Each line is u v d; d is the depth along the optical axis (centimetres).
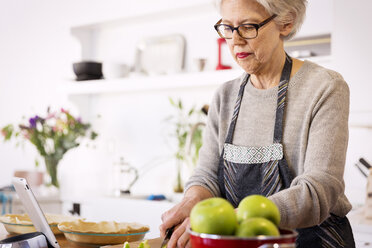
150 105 386
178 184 350
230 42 147
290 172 147
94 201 349
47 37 445
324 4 296
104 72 378
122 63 373
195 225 88
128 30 396
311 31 299
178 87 362
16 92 473
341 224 149
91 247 156
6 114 481
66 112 378
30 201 143
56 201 367
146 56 380
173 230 136
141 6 356
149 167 385
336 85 144
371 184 250
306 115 146
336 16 271
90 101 416
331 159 135
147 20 375
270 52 147
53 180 377
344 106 143
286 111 150
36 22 454
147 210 320
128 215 330
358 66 265
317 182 128
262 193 150
